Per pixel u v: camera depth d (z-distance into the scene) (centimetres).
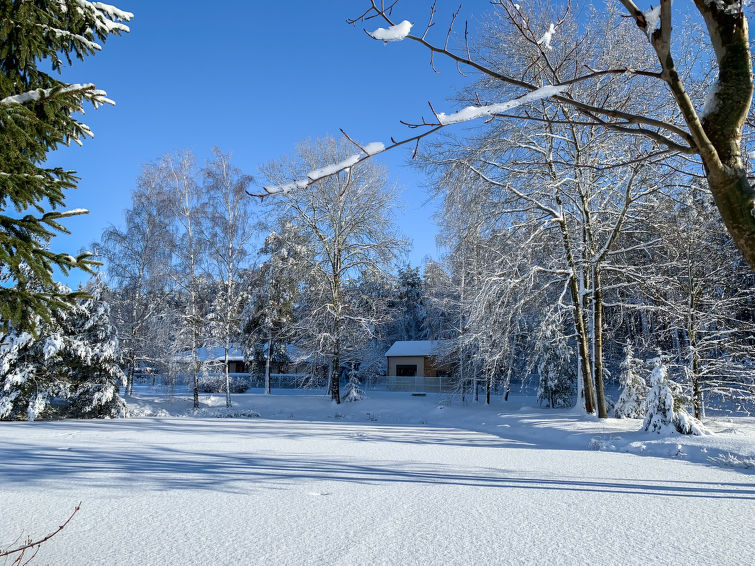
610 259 1847
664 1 232
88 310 2345
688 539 498
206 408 2697
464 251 1772
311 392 3772
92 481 798
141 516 587
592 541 491
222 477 834
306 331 2906
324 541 492
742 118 245
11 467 931
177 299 2811
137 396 3052
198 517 583
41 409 2142
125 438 1447
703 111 255
